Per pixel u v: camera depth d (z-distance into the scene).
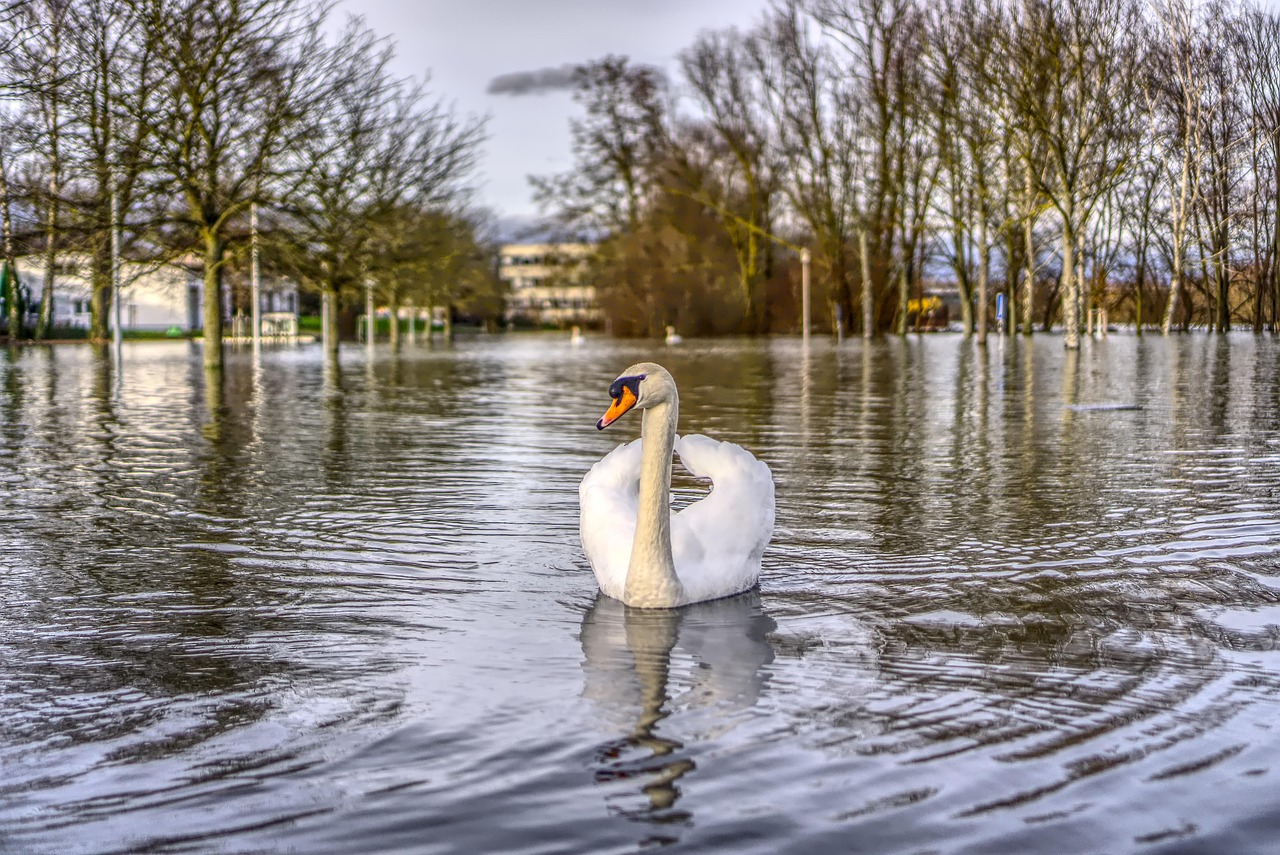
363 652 5.38
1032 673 4.98
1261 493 9.65
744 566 6.47
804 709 4.52
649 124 71.25
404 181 33.62
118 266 27.03
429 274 49.62
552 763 3.99
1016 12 40.53
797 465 11.80
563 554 7.62
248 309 73.75
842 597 6.40
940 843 3.38
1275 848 3.35
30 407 19.09
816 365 32.81
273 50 27.33
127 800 3.74
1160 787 3.75
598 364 36.72
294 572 7.11
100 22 23.52
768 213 71.25
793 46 58.22
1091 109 41.50
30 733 4.35
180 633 5.75
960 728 4.30
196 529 8.52
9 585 6.78
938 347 46.16
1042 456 12.30
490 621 5.93
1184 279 63.09
